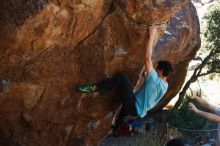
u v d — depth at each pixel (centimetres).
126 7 610
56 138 745
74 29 602
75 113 729
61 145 756
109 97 723
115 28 640
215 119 655
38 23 556
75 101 710
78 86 685
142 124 1182
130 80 721
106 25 634
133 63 694
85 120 752
